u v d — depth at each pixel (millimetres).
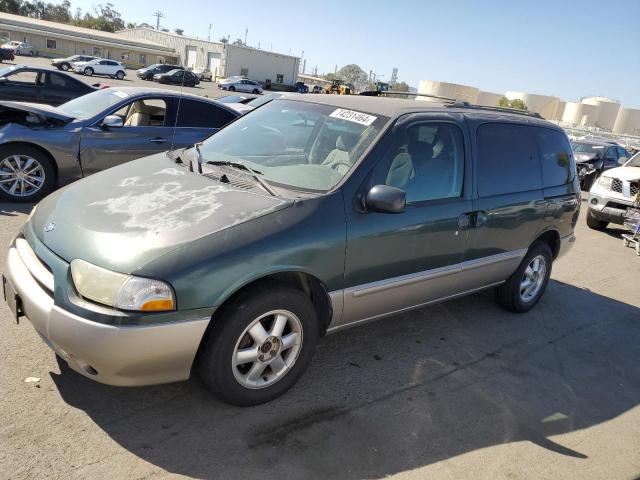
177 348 2719
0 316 3793
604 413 3721
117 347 2578
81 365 2695
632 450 3322
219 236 2848
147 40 78250
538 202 4801
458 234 4039
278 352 3162
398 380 3742
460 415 3430
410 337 4449
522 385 3938
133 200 3148
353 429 3125
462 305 5293
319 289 3338
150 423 2936
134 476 2549
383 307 3752
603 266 7668
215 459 2730
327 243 3191
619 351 4785
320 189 3342
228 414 3090
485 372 4043
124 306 2586
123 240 2766
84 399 3053
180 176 3504
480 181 4238
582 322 5340
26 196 6773
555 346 4688
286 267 3021
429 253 3867
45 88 14109
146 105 7508
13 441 2662
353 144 3604
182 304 2686
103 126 7062
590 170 16438
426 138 3881
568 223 5371
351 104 4023
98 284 2621
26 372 3221
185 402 3152
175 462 2674
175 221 2916
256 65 64250
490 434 3277
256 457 2785
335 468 2789
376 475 2779
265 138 3977
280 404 3256
